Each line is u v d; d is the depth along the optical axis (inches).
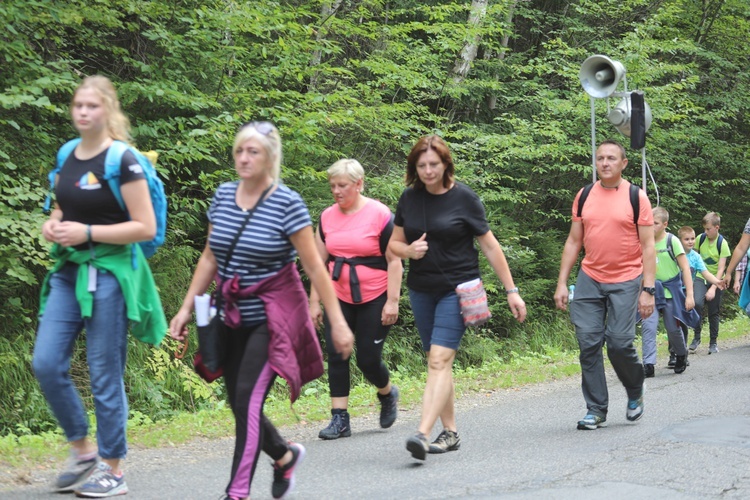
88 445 392.2
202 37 917.2
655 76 1483.8
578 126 1421.0
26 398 759.1
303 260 353.4
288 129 928.9
